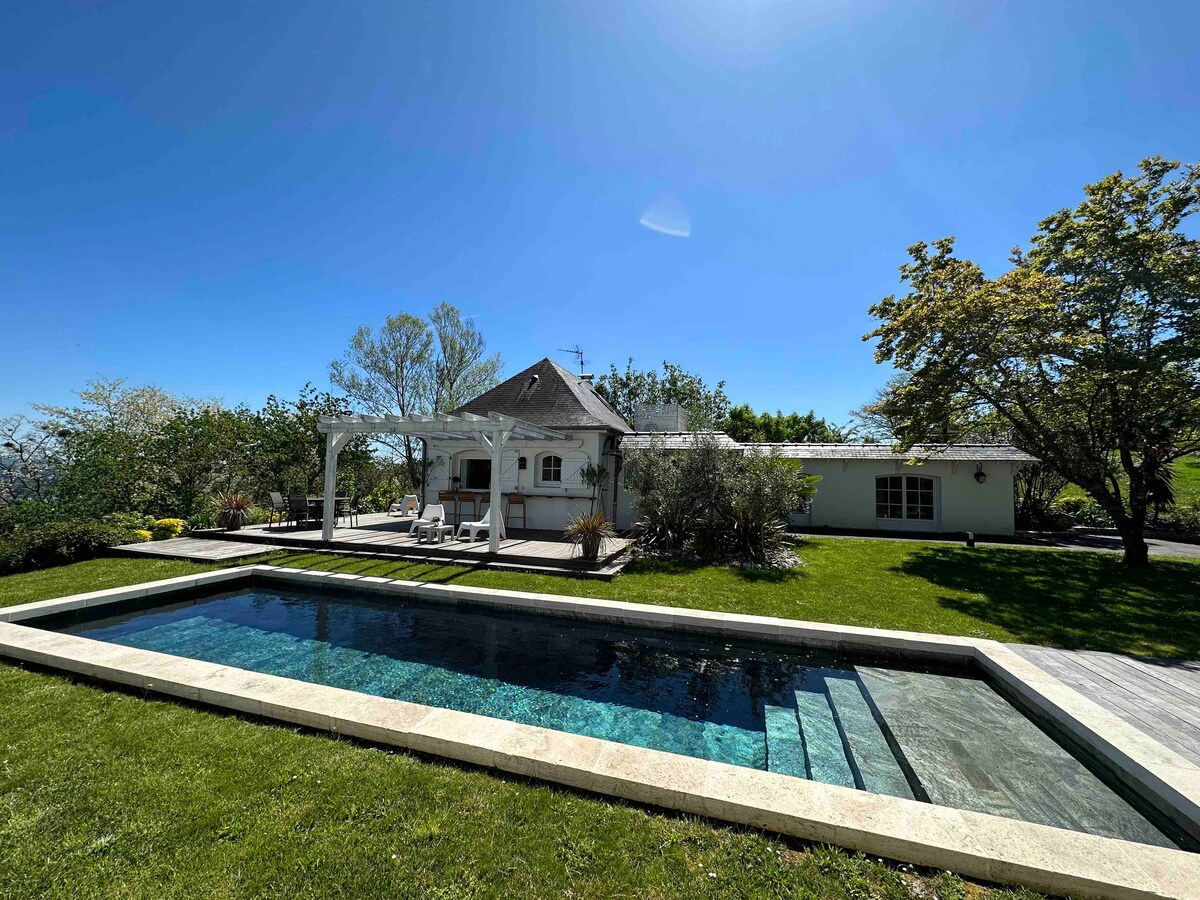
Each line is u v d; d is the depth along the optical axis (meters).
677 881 2.24
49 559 9.64
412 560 10.00
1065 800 3.27
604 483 14.73
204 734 3.48
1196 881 2.18
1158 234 9.41
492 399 15.99
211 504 15.50
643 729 4.40
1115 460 15.10
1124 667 5.08
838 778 3.59
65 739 3.38
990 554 11.59
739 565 9.92
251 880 2.17
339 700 3.81
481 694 5.07
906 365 11.79
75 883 2.14
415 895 2.11
